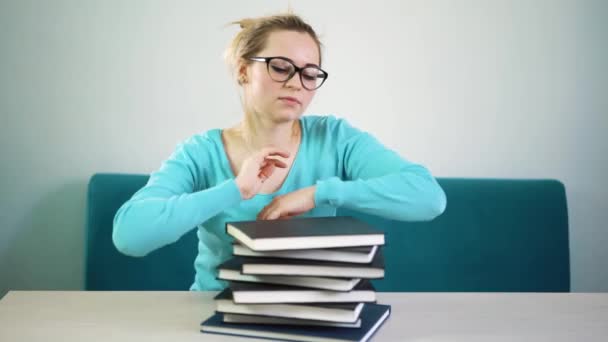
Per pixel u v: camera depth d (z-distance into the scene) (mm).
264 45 1294
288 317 911
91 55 1996
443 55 2066
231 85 2033
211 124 2039
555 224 1940
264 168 1236
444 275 1918
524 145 2102
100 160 2027
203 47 2020
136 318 999
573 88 2094
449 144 2090
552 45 2080
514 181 1980
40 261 2039
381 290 1903
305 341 879
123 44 2002
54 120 2002
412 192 1276
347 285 883
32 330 940
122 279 1864
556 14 2072
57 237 2035
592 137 2107
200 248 1428
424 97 2072
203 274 1406
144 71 2014
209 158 1407
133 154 2031
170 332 931
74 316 1008
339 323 895
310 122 1484
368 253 876
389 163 1374
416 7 2051
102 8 1988
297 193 1227
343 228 951
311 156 1432
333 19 2037
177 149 1433
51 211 2023
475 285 1921
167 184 1293
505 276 1923
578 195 2123
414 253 1916
